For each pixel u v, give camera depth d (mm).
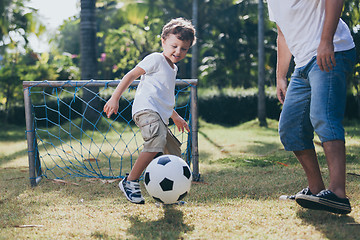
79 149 6465
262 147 6340
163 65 2914
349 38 2443
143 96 2861
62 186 3760
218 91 12977
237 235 2182
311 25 2445
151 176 2678
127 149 6348
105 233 2277
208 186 3543
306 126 2574
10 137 9383
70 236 2256
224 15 15750
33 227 2453
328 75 2338
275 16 2619
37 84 3861
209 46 17703
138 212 2742
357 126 9375
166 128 2895
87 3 9414
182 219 2521
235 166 4594
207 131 9508
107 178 4078
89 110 9375
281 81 2949
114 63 17406
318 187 2650
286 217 2477
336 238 2055
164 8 14445
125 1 13039
